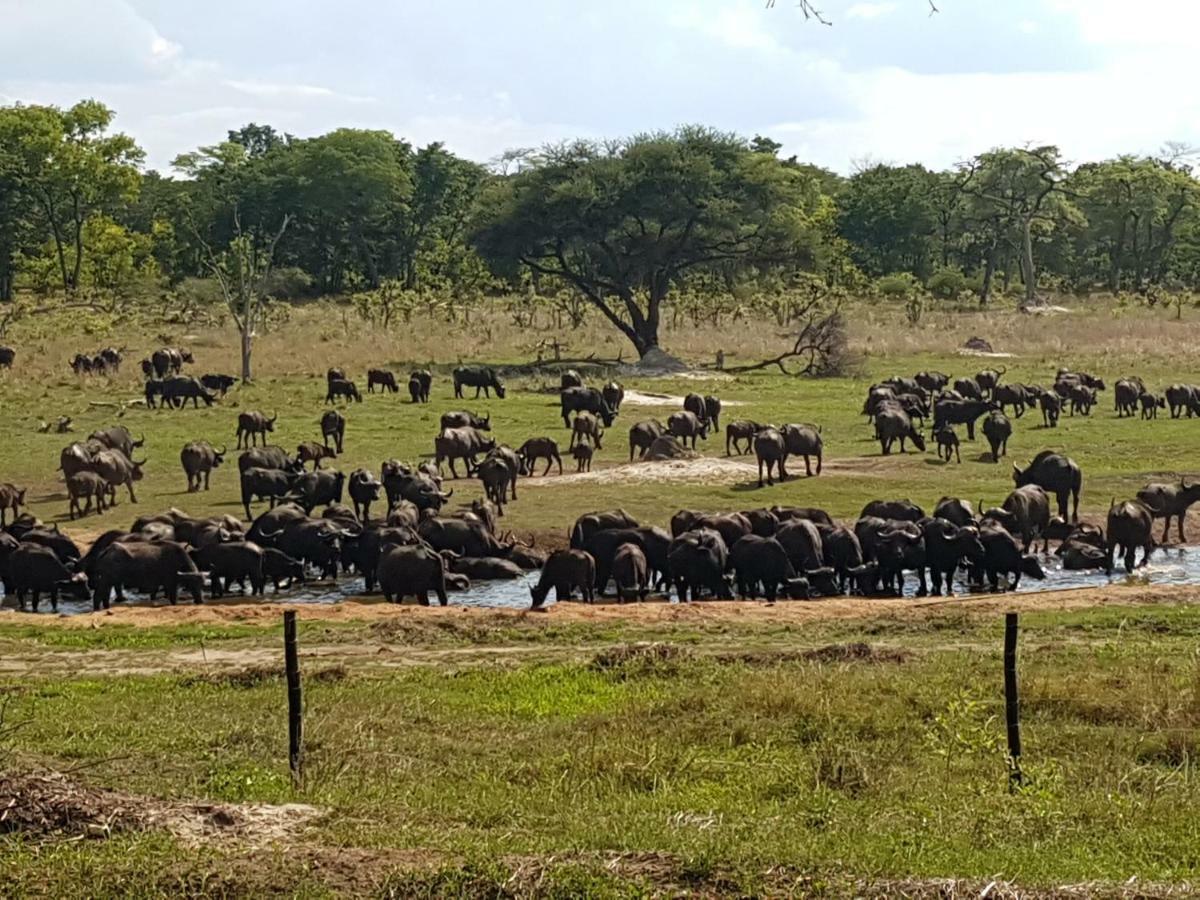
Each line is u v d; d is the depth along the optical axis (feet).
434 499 107.65
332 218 376.68
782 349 230.27
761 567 85.40
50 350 213.66
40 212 354.95
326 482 112.16
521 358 220.84
